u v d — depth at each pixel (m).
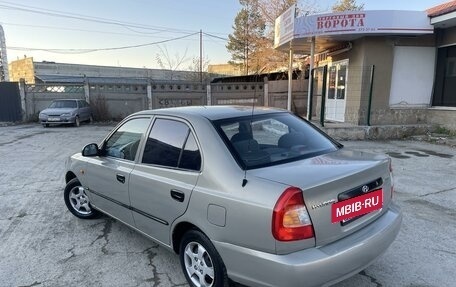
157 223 3.21
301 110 19.56
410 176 6.62
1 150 10.54
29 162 8.69
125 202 3.61
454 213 4.67
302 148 3.13
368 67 11.83
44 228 4.40
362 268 2.52
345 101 13.01
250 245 2.38
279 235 2.23
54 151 10.32
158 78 38.72
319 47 14.20
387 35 11.55
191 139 2.97
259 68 29.31
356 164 2.73
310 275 2.21
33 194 5.91
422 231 4.07
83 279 3.20
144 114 3.64
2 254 3.72
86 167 4.25
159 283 3.11
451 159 8.16
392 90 12.03
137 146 3.53
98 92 20.12
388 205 2.99
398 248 3.64
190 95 20.36
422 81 12.06
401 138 11.45
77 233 4.23
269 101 20.06
